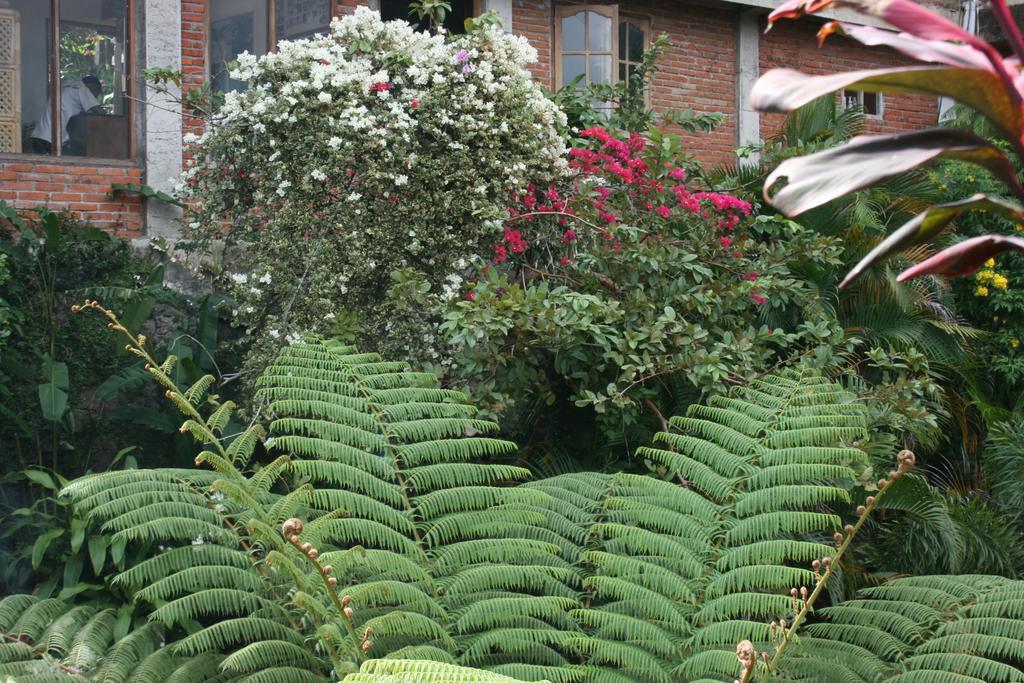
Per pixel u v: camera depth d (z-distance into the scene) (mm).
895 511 6402
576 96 7973
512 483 6098
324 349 4867
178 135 7672
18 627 4031
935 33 857
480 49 6043
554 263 6324
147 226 7562
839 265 7523
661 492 4312
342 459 4215
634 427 6168
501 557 4039
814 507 5844
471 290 5895
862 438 5477
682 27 10742
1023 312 9844
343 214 5508
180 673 3604
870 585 5895
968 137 904
